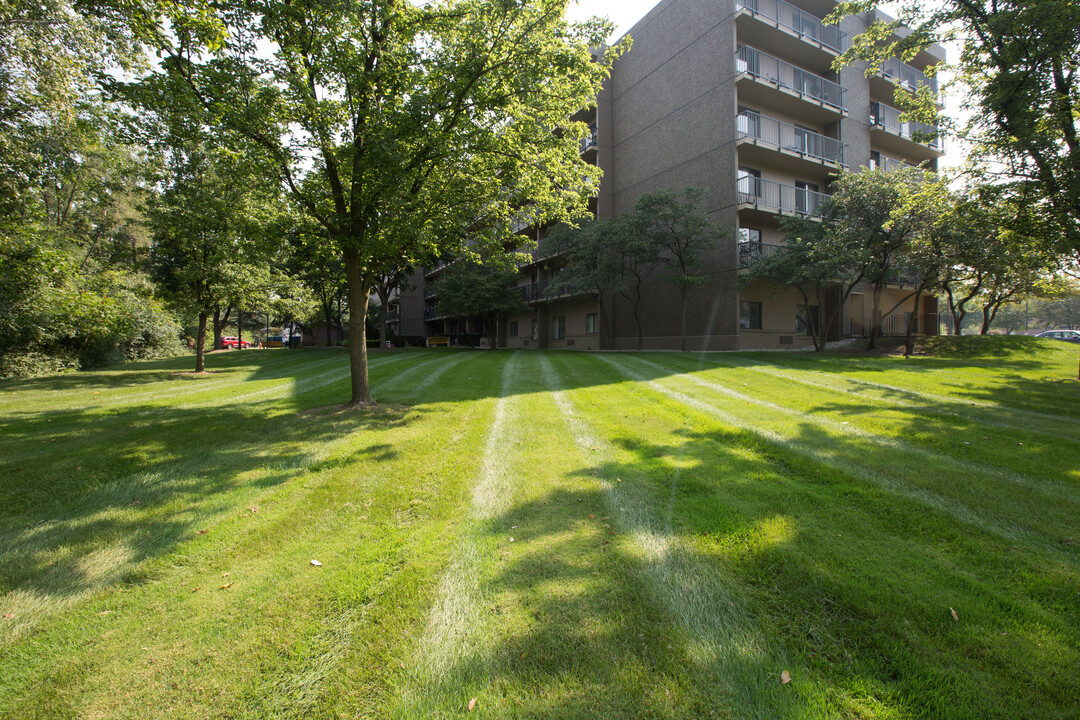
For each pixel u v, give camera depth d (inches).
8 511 151.8
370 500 159.2
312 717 75.7
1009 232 382.3
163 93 237.5
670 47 850.8
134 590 109.9
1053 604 97.0
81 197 807.7
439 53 299.7
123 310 350.0
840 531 128.5
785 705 75.2
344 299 1529.3
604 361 587.2
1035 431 225.6
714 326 767.7
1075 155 307.3
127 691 80.9
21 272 311.7
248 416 291.1
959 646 85.7
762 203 783.1
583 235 788.0
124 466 194.2
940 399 311.0
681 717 73.8
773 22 743.1
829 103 832.3
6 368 599.5
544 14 281.1
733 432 229.0
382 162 252.7
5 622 98.4
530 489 165.9
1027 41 320.8
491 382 430.9
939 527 129.6
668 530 132.1
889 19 890.7
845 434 225.1
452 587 107.7
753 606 99.2
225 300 633.6
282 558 122.7
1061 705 73.0
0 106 366.0
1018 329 2918.3
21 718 75.5
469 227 349.7
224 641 92.7
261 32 256.7
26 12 351.3
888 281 864.3
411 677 82.8
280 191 310.5
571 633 91.8
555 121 323.0
